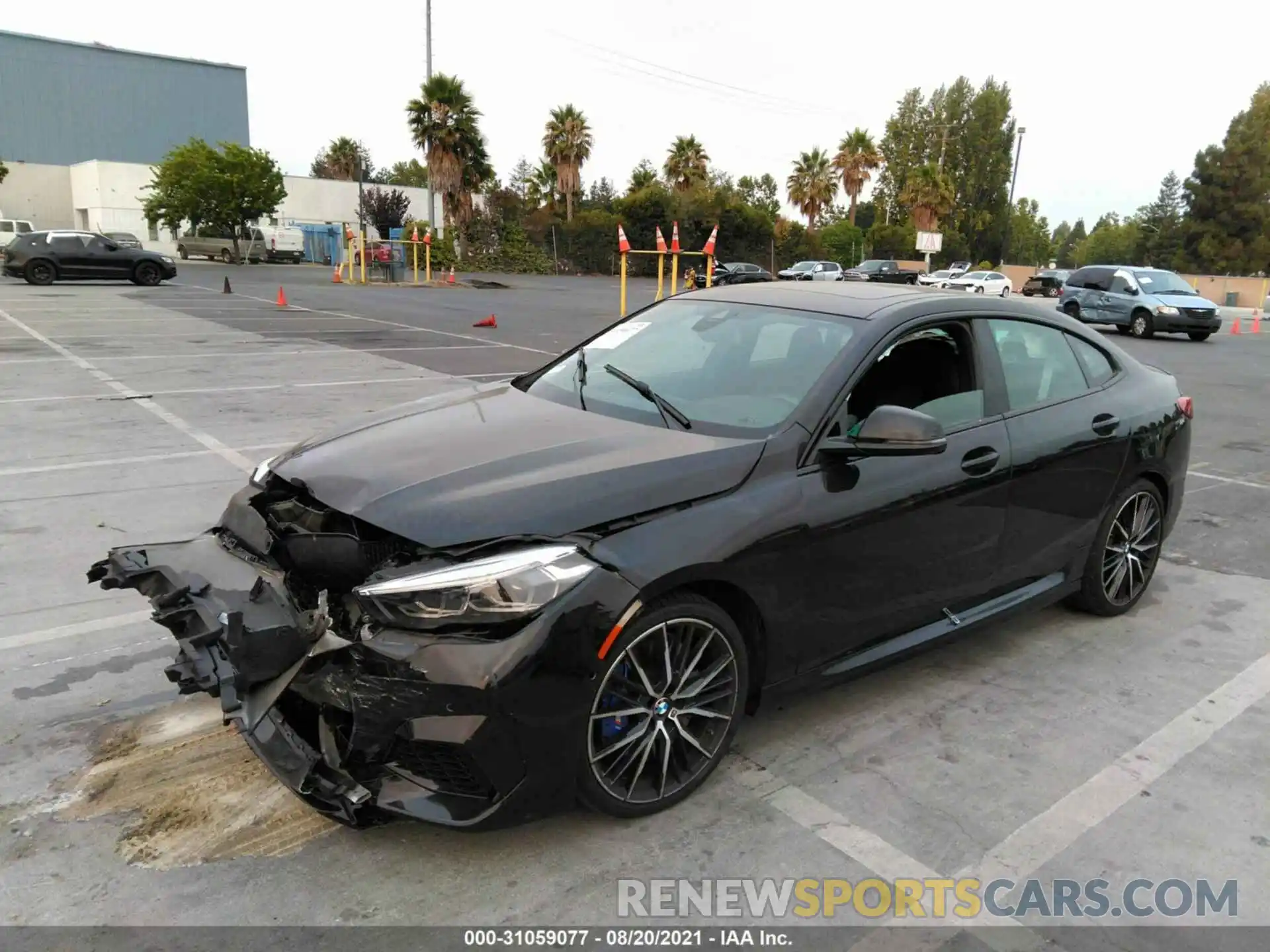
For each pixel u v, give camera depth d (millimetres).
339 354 12945
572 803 2625
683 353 3713
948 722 3480
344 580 2781
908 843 2766
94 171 53594
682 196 58906
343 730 2584
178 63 72375
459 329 17469
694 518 2773
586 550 2568
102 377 10266
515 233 51656
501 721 2404
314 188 57125
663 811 2859
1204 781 3135
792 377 3330
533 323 19734
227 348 13234
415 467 2898
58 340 13555
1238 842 2820
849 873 2625
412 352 13492
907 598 3422
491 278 44188
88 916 2352
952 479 3443
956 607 3674
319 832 2717
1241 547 5723
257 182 46656
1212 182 69812
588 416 3375
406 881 2521
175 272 27797
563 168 55719
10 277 28625
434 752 2432
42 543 4988
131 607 4219
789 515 2947
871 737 3352
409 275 39719
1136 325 21531
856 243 65938
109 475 6305
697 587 2816
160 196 47344
